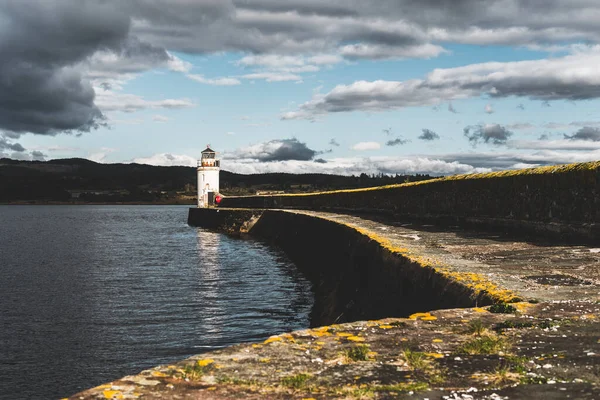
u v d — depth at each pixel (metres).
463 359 4.55
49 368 13.91
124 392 3.73
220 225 65.50
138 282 26.62
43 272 30.77
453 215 19.81
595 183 11.84
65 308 20.66
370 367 4.38
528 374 4.12
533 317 5.93
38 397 12.09
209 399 3.66
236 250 41.16
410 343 5.05
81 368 13.90
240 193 199.12
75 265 33.78
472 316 6.07
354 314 13.63
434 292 8.46
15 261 36.34
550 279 8.10
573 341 5.00
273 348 4.89
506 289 7.24
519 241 13.44
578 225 12.34
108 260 36.19
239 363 4.46
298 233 35.00
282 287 24.67
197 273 29.38
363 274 14.38
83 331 17.25
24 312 20.02
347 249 18.30
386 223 22.47
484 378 4.07
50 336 16.72
